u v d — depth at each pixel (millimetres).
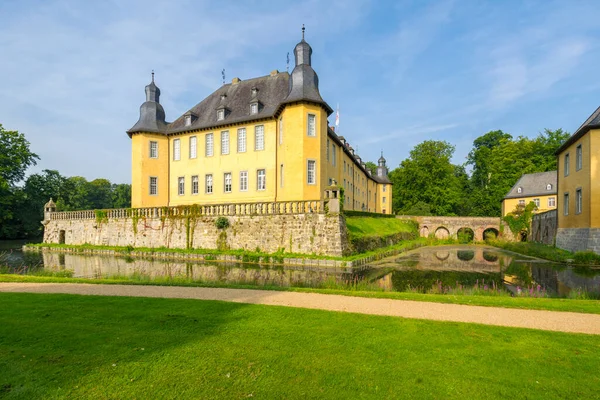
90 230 35375
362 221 32938
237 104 36906
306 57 29609
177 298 10320
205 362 5641
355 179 51594
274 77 37125
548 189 51094
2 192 48000
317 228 23094
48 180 67750
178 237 29016
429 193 64312
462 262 24875
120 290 11891
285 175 29094
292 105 28984
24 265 23594
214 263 22984
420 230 56156
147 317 8094
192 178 37906
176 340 6582
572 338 6812
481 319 8203
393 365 5578
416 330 7207
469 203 71438
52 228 39938
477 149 74875
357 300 10234
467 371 5398
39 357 5859
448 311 8945
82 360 5742
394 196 72500
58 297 10367
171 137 39375
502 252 33969
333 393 4762
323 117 29969
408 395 4730
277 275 18000
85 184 85312
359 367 5500
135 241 31562
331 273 18750
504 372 5379
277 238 24500
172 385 4945
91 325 7500
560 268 21781
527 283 16484
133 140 38469
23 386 4914
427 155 64562
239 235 26125
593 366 5594
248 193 34219
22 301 9797
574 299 11023
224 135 36188
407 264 23328
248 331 7082
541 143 62250
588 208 25266
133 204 37969
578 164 27625
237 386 4930
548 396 4734
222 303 9516
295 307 9141
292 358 5793
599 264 23219
